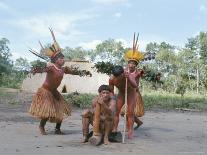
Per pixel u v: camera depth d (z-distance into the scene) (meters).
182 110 16.77
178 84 47.41
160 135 8.50
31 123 10.10
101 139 7.00
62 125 9.99
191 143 7.47
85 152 6.22
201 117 13.56
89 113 7.09
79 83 29.12
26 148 6.46
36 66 8.08
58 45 8.31
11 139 7.41
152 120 11.98
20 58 53.53
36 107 8.05
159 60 55.75
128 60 8.05
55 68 8.16
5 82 37.84
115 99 7.06
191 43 62.31
